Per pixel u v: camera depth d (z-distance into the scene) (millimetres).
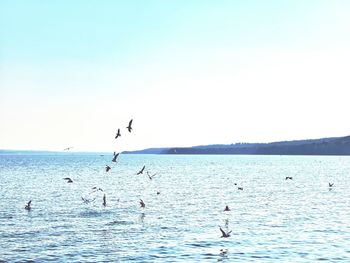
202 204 91125
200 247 51969
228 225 65750
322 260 46438
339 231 61125
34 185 134125
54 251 49781
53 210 79938
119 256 47938
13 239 55375
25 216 72812
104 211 79438
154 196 106688
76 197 101875
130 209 82438
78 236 57500
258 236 57844
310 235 58500
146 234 58969
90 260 46375
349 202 96250
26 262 45406
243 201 97250
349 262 45562
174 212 79062
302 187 136750
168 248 51438
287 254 48781
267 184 148500
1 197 100562
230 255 48438
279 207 87125
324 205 90688
